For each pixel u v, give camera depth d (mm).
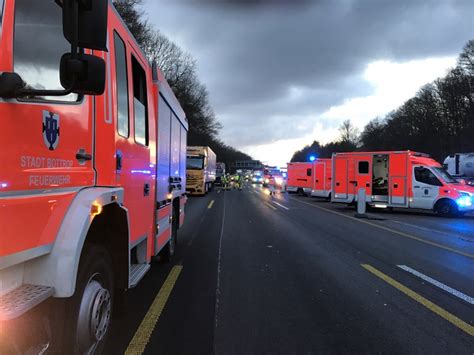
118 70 3967
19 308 2094
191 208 19859
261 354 3994
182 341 4262
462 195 17391
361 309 5320
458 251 9391
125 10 35906
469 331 4609
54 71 2570
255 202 24859
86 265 3104
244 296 5828
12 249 2166
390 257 8625
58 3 2473
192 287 6242
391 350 4109
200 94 63125
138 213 4699
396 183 19156
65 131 2750
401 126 77562
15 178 2189
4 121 2096
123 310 3941
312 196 30891
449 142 64312
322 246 9875
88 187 3131
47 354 2643
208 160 35594
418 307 5406
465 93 60562
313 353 4031
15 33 2205
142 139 4984
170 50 54688
